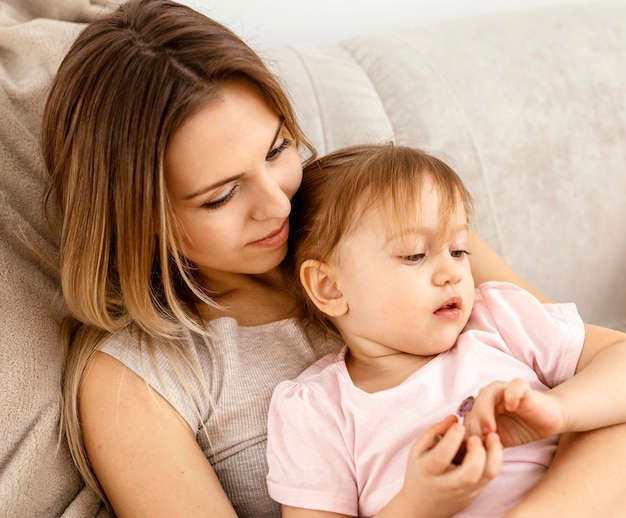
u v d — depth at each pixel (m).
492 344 0.90
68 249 0.95
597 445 0.78
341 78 1.28
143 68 0.87
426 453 0.67
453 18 1.55
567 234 1.28
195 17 0.92
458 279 0.87
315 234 0.94
